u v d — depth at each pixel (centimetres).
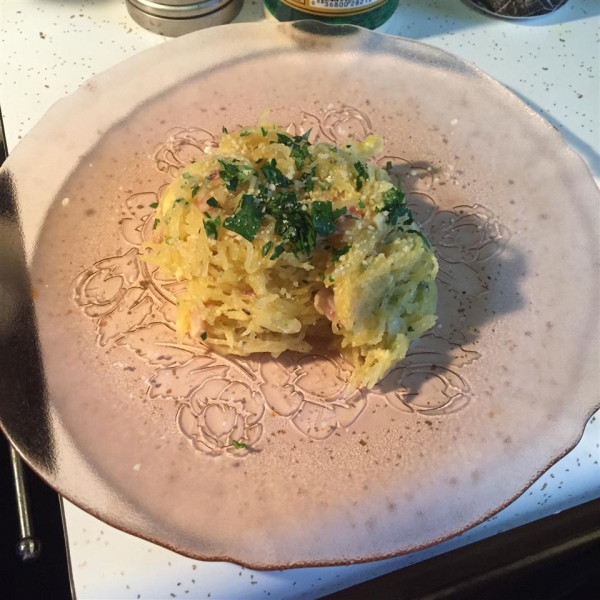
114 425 27
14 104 35
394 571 27
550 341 29
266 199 29
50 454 26
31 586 31
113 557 25
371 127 35
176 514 25
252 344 29
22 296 29
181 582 25
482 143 34
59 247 31
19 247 30
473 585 28
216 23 39
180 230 29
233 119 35
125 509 25
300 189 29
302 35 36
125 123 34
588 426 29
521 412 28
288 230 28
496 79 37
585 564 30
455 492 26
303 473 26
